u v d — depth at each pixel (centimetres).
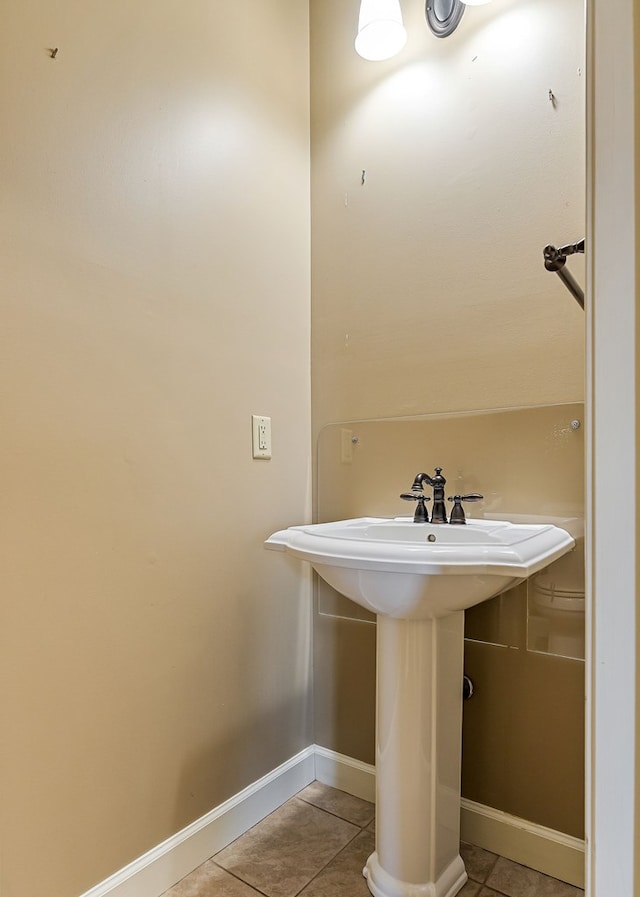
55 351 104
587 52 56
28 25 101
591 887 55
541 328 129
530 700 129
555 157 128
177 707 125
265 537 151
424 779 115
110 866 111
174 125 128
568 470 125
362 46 146
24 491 99
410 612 104
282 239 160
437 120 147
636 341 52
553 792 126
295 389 163
